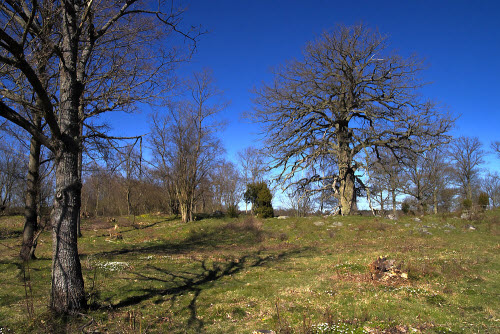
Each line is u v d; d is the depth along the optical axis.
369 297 8.43
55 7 7.55
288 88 27.36
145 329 5.93
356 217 26.50
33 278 10.06
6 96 6.59
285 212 50.00
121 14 8.00
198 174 33.38
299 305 7.99
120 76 9.54
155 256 15.77
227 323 6.88
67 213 6.79
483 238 19.20
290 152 29.33
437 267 11.17
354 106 27.16
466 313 7.22
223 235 24.23
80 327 5.99
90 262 12.72
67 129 6.91
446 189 47.59
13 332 5.80
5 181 31.64
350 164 28.09
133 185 31.19
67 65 7.02
